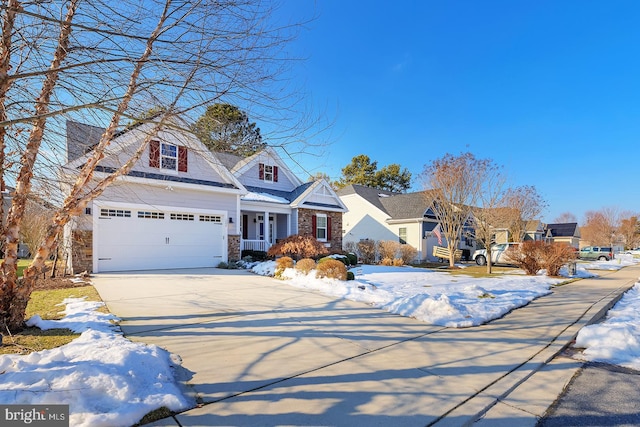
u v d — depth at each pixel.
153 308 6.42
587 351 4.62
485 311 6.57
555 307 7.48
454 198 18.69
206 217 14.23
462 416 2.89
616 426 2.83
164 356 3.92
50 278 10.07
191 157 13.81
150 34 4.17
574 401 3.26
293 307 6.88
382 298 7.70
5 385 2.82
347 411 2.92
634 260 29.84
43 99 4.35
